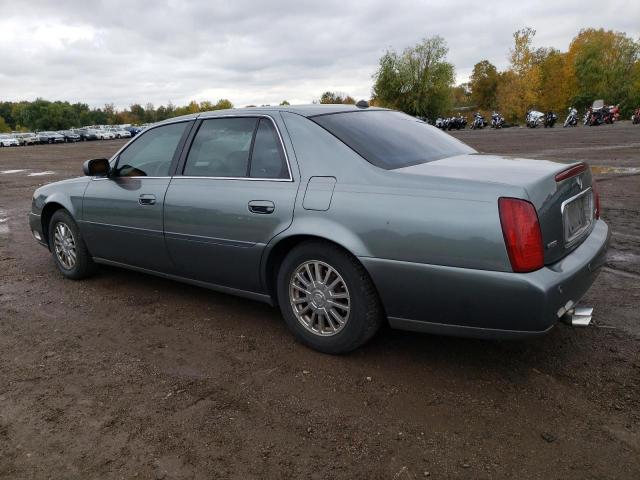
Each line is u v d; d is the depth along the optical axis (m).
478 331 2.80
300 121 3.46
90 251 4.83
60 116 116.69
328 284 3.25
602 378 2.95
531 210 2.62
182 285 4.83
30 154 31.73
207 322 3.96
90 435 2.60
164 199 3.99
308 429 2.59
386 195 2.93
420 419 2.64
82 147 39.53
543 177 2.79
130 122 129.25
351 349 3.25
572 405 2.71
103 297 4.58
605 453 2.35
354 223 2.99
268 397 2.89
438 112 61.97
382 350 3.39
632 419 2.57
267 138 3.56
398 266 2.87
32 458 2.44
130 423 2.69
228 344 3.57
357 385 2.98
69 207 4.83
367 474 2.26
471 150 3.89
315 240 3.21
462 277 2.71
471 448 2.41
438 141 3.78
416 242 2.80
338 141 3.27
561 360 3.17
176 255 4.03
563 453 2.35
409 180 2.92
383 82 62.41
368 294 3.07
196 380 3.10
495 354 3.28
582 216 3.18
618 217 6.79
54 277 5.23
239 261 3.60
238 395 2.92
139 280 5.03
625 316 3.76
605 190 8.73
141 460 2.40
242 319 3.99
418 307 2.90
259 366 3.25
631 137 20.17
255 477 2.27
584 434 2.48
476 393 2.85
